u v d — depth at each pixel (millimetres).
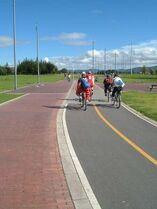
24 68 171000
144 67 186750
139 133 13539
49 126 14828
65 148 10703
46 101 27375
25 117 17547
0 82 72500
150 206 6195
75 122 16391
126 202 6379
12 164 8727
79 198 6516
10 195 6586
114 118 18047
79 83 22219
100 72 147000
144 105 25000
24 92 38969
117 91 23484
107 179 7707
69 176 7832
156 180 7637
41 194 6668
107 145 11273
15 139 11891
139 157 9695
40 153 9945
